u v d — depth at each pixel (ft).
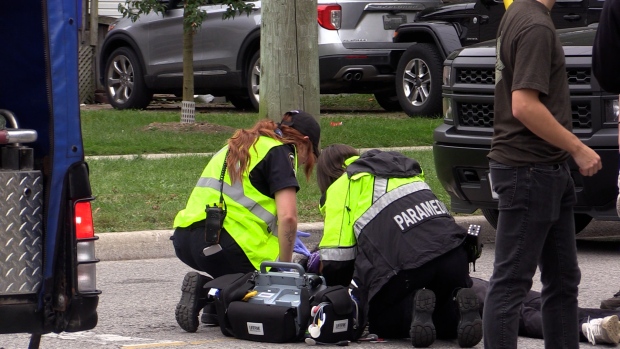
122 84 195.72
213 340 67.41
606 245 106.42
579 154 51.11
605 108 89.71
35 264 49.57
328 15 167.94
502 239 52.65
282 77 113.80
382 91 182.50
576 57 90.53
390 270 64.75
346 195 66.59
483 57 96.27
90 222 50.70
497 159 52.75
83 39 213.46
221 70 181.16
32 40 51.62
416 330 64.75
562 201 53.88
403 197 65.98
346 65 168.76
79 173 50.14
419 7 172.86
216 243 68.28
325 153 70.28
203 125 159.63
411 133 151.02
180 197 112.16
